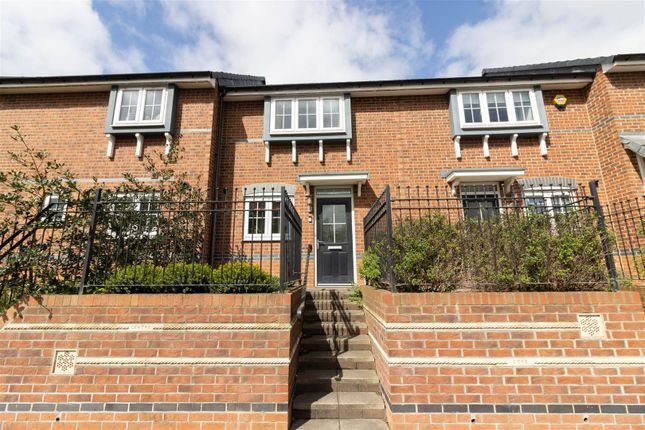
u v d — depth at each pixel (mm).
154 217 4465
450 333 3191
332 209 7965
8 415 3096
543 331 3178
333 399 3535
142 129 7625
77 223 3924
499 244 3564
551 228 3584
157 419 3078
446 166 7879
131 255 4266
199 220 5062
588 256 3447
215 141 8008
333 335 4770
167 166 6984
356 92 8219
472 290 3568
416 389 3096
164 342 3232
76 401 3125
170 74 7684
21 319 3301
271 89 8180
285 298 3297
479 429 2992
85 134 7859
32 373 3188
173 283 3529
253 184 7961
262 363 3180
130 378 3164
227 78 10805
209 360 3184
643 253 4270
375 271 4527
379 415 3379
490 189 7625
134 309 3303
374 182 7926
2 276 3676
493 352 3145
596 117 7672
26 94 8094
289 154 8141
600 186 7488
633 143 6715
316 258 7664
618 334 3164
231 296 3307
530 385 3078
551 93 8086
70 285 3742
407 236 3729
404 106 8320
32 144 7809
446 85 7980
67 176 4906
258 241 7590
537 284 3408
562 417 3006
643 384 3066
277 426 3059
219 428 3057
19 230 3885
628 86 7383
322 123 8172
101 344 3236
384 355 3408
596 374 3092
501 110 7973
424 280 3557
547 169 7656
